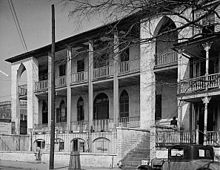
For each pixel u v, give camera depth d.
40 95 39.06
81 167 23.77
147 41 8.30
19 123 41.69
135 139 24.88
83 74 34.16
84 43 32.44
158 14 8.16
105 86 33.38
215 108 23.33
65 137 32.25
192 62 24.27
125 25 8.50
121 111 33.22
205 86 21.38
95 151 29.36
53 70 21.52
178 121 24.14
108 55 8.97
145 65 27.53
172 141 22.92
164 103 28.83
